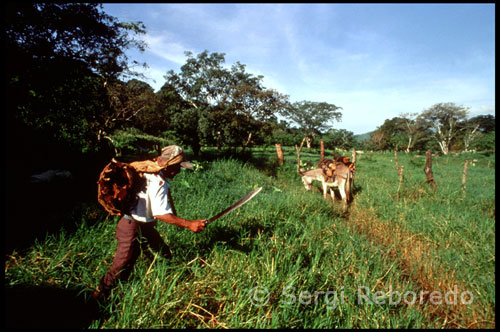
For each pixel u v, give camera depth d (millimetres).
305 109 64750
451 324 2367
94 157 9719
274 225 3938
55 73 7297
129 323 1824
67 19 7211
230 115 16688
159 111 18328
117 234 2207
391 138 70688
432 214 5242
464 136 64750
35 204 4141
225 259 2680
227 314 2055
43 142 7934
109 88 12742
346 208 6559
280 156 13195
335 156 7641
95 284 2215
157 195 2150
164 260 2330
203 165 8523
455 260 3480
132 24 8758
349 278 2816
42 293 2100
